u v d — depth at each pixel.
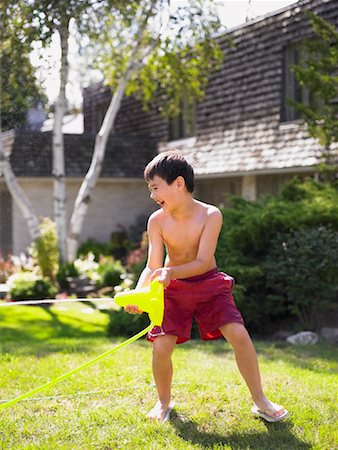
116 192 16.62
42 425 3.53
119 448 3.19
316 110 9.18
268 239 7.94
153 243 3.64
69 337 7.64
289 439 3.32
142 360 5.32
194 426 3.50
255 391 3.53
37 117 14.67
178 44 12.50
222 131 14.12
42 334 7.81
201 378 4.54
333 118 8.60
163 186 3.48
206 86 14.67
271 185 13.23
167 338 3.51
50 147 15.28
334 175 9.91
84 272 11.61
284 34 12.40
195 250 3.58
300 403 3.91
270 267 7.56
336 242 7.30
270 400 3.96
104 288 11.21
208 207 3.59
